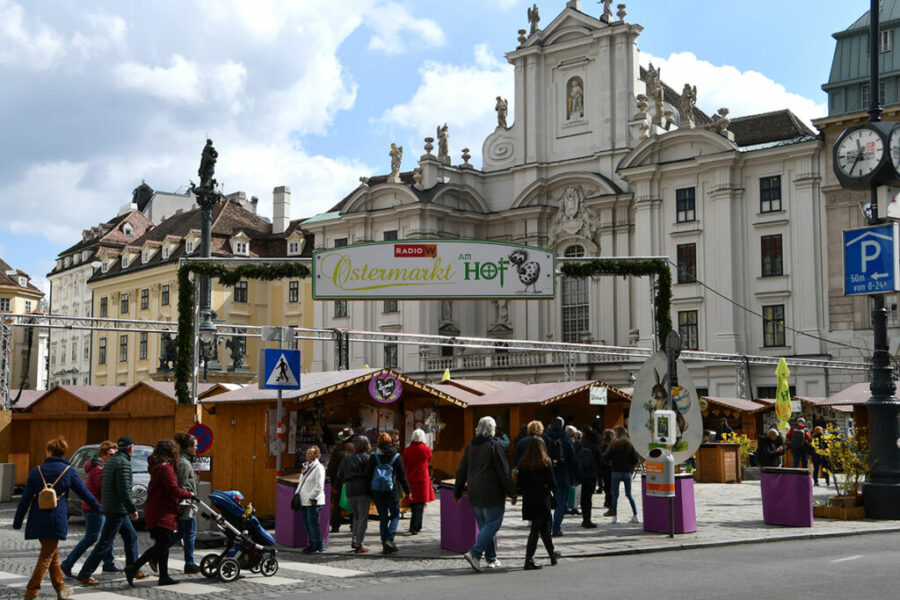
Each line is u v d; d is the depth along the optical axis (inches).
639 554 612.4
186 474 558.9
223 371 1930.4
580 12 2388.0
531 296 896.3
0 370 1272.1
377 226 2519.7
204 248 1528.1
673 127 2361.0
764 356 1915.6
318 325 2674.7
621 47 2324.1
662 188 2176.4
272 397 870.4
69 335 3567.9
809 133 2129.7
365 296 904.9
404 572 556.4
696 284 2110.0
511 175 2490.2
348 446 746.2
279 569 580.1
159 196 3705.7
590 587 470.3
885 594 430.3
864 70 2005.4
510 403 1241.4
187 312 993.5
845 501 794.2
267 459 899.4
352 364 2556.6
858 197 1953.7
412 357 2440.9
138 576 551.2
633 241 2263.8
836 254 1977.1
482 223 2517.2
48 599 493.0
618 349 1615.4
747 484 1290.6
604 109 2333.9
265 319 2854.3
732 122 2251.5
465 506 629.3
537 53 2455.7
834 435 841.5
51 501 483.5
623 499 1037.2
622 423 1389.0
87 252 3516.2
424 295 897.5
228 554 546.3
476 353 2354.8
